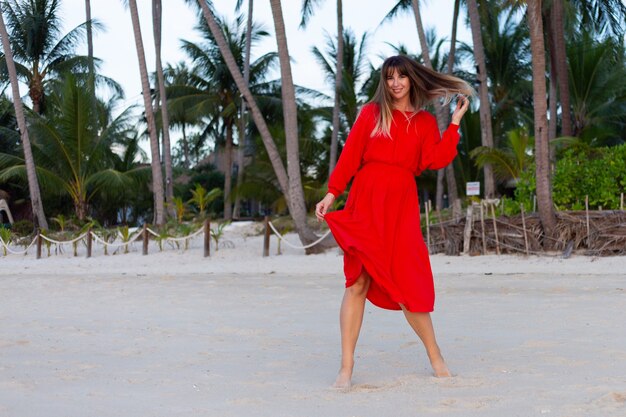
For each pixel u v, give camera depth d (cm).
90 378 392
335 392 341
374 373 389
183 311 711
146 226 1636
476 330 532
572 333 500
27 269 1502
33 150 2717
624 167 1326
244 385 364
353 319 362
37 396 345
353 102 2877
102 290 965
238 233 2102
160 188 2125
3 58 3191
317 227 1906
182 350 484
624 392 311
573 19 2481
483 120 1947
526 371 374
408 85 357
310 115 3053
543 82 1207
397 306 368
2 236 1967
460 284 894
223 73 3375
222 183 4100
